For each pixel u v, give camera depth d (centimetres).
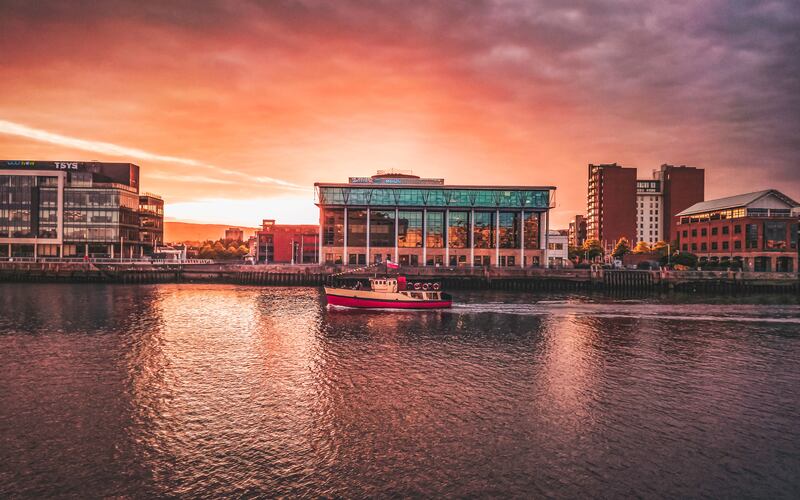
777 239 12469
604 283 10844
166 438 2448
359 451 2325
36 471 2120
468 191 13262
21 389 3159
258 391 3156
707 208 14350
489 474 2125
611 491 2002
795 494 1991
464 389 3238
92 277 11556
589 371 3716
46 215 14212
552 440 2461
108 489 1992
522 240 13325
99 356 4012
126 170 16000
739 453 2344
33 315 6128
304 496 1955
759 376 3634
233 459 2242
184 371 3603
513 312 6756
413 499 1938
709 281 10688
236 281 11494
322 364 3841
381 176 15238
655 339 4934
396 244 13062
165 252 16112
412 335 5031
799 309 7438
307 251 17338
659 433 2561
